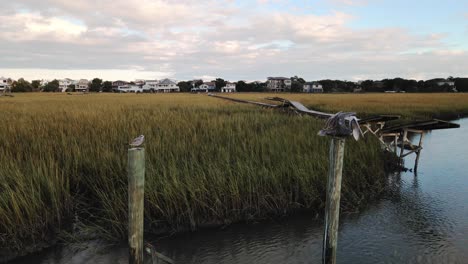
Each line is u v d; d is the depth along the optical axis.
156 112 19.94
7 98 44.38
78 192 7.96
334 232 4.54
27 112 19.86
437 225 7.69
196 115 17.53
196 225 7.28
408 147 15.33
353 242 6.88
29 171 7.58
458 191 10.11
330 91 115.25
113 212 6.81
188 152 9.60
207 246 6.58
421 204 9.01
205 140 11.29
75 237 6.59
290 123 15.82
